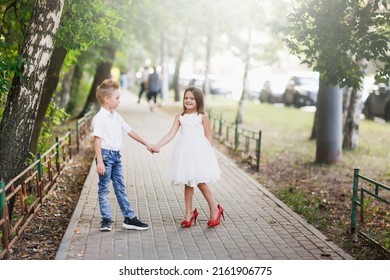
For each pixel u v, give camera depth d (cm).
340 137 1488
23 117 725
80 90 2989
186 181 734
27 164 939
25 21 924
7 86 718
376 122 2694
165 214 834
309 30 924
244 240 715
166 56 3697
